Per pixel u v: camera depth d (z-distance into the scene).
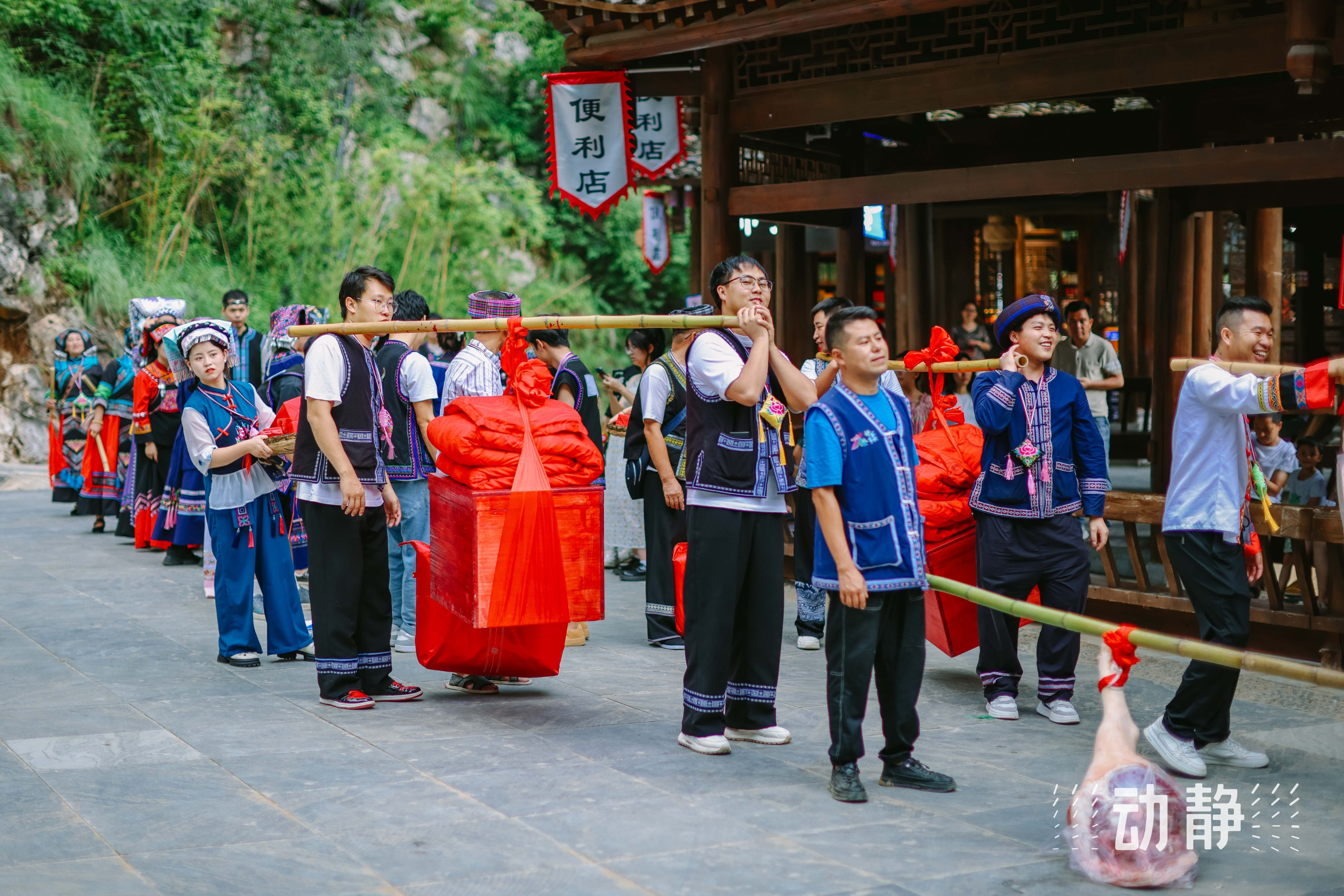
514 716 4.94
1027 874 3.29
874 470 3.87
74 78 17.72
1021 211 15.56
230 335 6.36
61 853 3.40
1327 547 5.56
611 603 7.68
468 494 4.57
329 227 19.98
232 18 20.30
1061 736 4.73
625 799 3.87
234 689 5.37
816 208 8.09
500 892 3.13
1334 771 4.31
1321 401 3.92
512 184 23.50
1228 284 16.30
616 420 7.23
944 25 7.93
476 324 4.75
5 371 16.31
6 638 6.45
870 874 3.27
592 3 8.22
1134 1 7.10
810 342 13.70
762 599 4.47
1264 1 6.27
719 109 8.44
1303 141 6.18
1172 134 9.11
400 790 3.95
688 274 26.59
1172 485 4.42
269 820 3.67
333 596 5.01
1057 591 4.97
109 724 4.77
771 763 4.30
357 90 22.08
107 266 17.02
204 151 18.41
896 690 3.97
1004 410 4.97
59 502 12.19
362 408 4.96
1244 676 5.70
